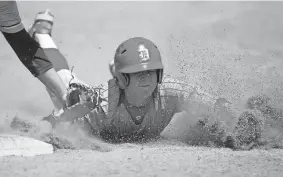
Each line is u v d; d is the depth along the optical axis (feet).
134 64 40.42
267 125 38.29
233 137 37.27
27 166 29.27
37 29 54.49
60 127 41.55
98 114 41.57
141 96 40.86
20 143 35.12
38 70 41.04
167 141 43.01
